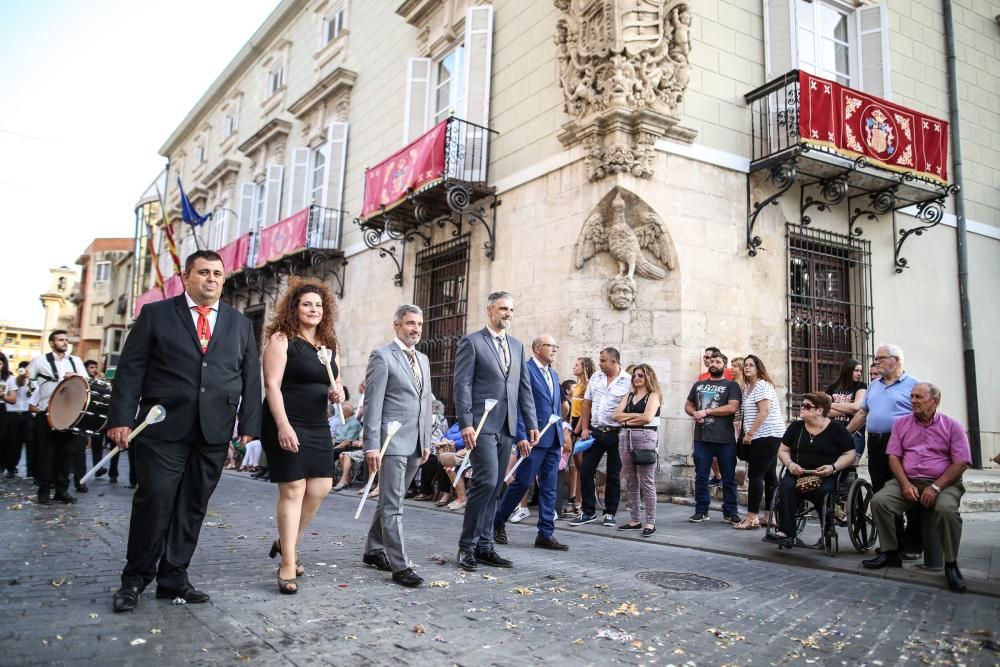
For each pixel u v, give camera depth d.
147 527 3.36
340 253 15.57
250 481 11.50
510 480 5.87
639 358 9.04
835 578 4.87
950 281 11.95
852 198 10.96
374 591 3.90
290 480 3.82
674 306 9.11
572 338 9.14
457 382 4.80
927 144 10.29
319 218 15.78
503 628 3.32
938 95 12.20
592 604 3.84
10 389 10.09
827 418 5.78
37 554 4.58
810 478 5.57
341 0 17.69
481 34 11.52
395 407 4.36
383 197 12.33
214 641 2.93
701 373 9.10
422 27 13.77
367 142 15.47
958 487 4.85
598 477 8.84
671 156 9.31
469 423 4.68
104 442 10.26
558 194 9.73
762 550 5.71
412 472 4.48
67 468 7.54
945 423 4.98
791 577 4.84
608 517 6.93
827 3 11.40
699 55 9.73
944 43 12.48
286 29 20.95
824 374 10.43
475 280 11.23
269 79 21.80
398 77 14.60
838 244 10.70
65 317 62.41
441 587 4.08
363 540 5.67
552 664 2.87
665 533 6.48
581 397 8.45
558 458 5.78
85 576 3.99
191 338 3.55
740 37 10.17
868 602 4.16
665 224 9.14
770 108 9.95
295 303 4.04
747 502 7.58
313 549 5.13
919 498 4.94
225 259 19.95
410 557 4.99
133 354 3.44
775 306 9.96
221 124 25.33
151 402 3.46
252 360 3.79
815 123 9.25
